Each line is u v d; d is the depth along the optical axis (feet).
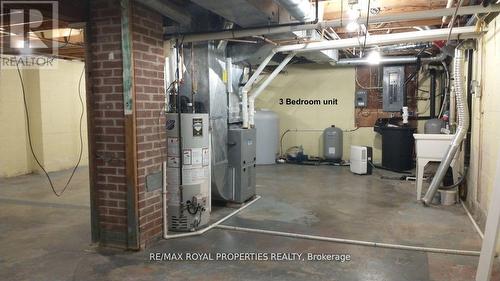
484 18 12.11
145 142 10.49
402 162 22.41
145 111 10.46
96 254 10.18
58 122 23.54
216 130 13.76
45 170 22.62
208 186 12.59
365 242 10.74
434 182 14.89
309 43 15.66
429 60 21.91
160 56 11.11
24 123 22.29
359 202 15.38
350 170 22.53
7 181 20.22
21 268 9.34
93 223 10.88
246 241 11.03
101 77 10.32
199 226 12.11
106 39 10.14
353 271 8.96
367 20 11.10
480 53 13.34
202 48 13.24
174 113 11.84
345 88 26.05
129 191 10.23
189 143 11.76
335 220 12.99
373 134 25.62
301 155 25.89
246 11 10.52
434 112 23.80
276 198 16.15
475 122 13.97
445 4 12.75
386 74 24.16
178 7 11.21
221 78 14.11
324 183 19.17
